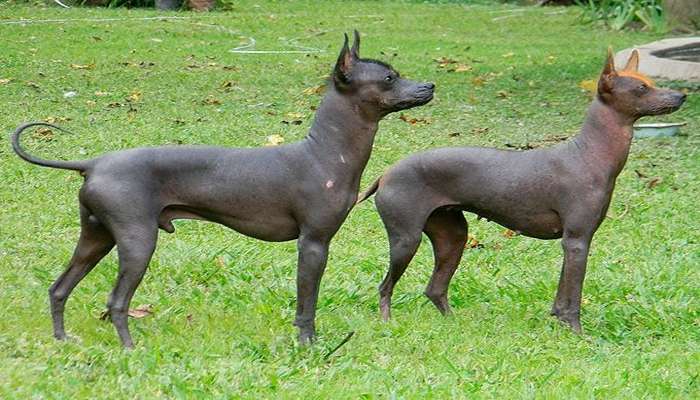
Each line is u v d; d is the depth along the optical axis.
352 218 15.25
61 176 16.23
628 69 11.59
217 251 13.32
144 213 9.84
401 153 18.44
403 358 10.22
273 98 22.77
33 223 14.16
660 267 13.50
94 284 12.03
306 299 10.35
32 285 11.85
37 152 17.39
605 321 11.73
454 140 19.59
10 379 8.95
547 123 21.31
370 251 13.91
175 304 11.50
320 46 30.78
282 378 9.45
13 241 13.41
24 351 9.71
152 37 30.64
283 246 13.98
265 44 30.61
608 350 10.74
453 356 10.36
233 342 10.38
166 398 8.89
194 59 27.28
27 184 15.77
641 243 14.55
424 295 12.03
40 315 10.85
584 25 37.72
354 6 41.75
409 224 11.21
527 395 9.30
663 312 11.88
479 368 10.03
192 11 37.41
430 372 9.81
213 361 9.83
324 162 10.16
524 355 10.49
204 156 10.11
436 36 34.00
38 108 20.53
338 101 10.20
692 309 12.08
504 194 11.12
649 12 36.59
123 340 9.99
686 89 24.39
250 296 11.88
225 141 18.70
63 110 20.50
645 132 20.61
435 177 11.19
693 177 17.67
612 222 15.34
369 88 10.13
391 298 12.05
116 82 23.67
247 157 10.18
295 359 10.02
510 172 11.14
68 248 13.26
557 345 10.82
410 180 11.20
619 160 11.21
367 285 12.52
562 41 33.53
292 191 10.12
